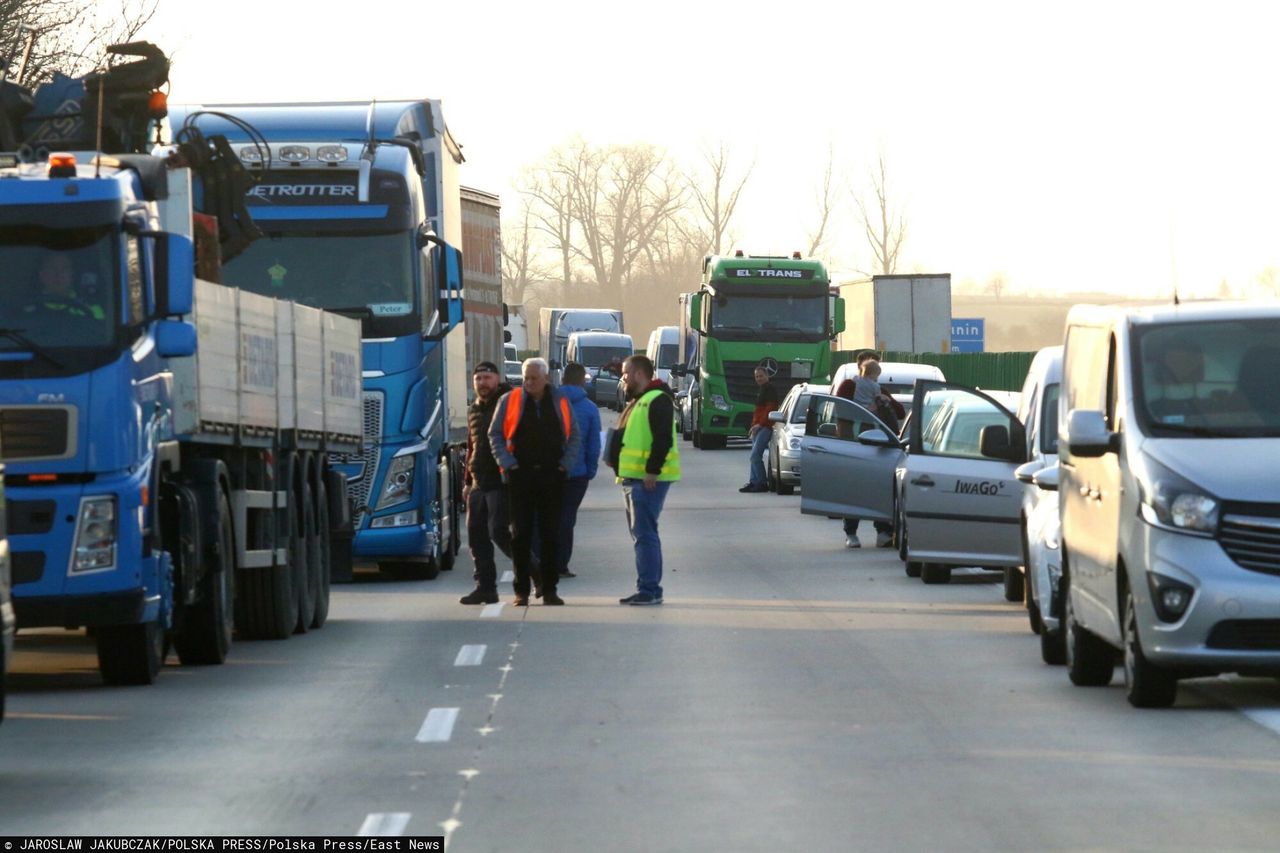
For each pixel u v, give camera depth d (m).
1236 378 29.16
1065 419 33.06
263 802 21.78
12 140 39.59
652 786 22.58
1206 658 26.97
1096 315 32.56
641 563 45.69
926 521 47.06
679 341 170.50
